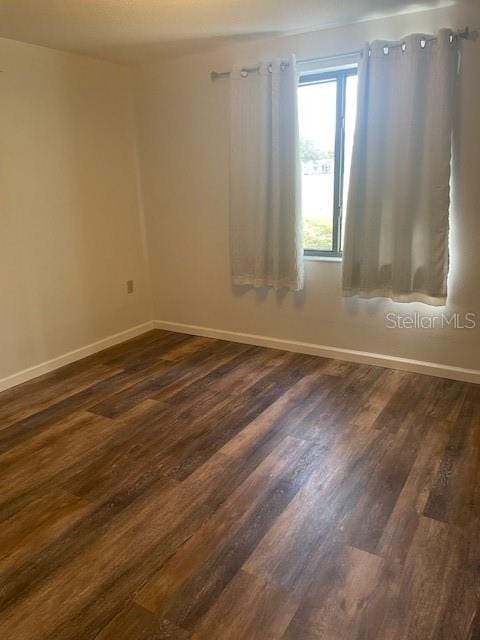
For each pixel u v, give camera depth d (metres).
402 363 3.29
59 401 3.00
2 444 2.52
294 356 3.63
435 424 2.58
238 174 3.49
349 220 3.09
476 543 1.75
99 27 2.79
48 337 3.48
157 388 3.15
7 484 2.18
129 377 3.35
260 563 1.69
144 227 4.20
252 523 1.89
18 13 2.53
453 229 2.90
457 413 2.69
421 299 3.03
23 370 3.32
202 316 4.14
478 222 2.83
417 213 2.93
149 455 2.38
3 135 3.01
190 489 2.11
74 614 1.51
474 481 2.10
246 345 3.92
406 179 2.87
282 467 2.25
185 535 1.84
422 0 2.53
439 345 3.14
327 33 2.99
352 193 3.04
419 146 2.82
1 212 3.06
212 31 2.95
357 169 3.00
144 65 3.75
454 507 1.95
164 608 1.53
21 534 1.87
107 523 1.92
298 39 3.09
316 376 3.25
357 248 3.16
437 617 1.47
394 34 2.80
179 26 2.83
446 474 2.16
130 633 1.44
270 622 1.47
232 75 3.31
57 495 2.10
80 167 3.55
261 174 3.36
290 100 3.15
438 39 2.62
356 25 2.89
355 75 3.06
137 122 3.95
